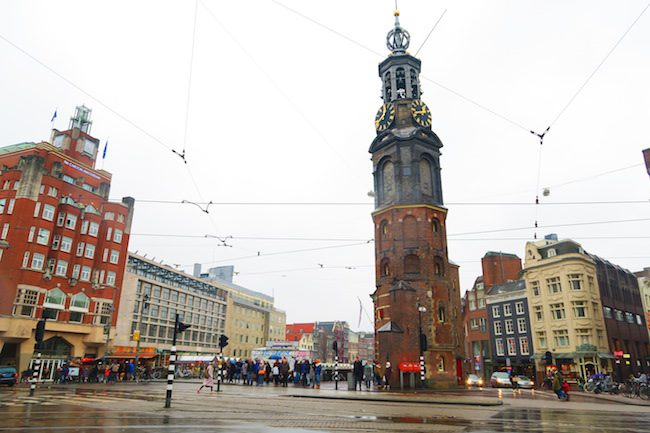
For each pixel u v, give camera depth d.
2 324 43.69
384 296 41.56
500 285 66.06
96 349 52.66
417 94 46.84
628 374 56.19
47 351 47.69
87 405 16.97
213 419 13.06
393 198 43.28
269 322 112.75
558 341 55.12
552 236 65.94
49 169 50.56
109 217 56.75
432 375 37.84
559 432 11.43
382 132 45.75
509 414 16.38
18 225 46.50
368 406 18.86
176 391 26.67
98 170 57.72
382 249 43.34
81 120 61.88
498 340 63.38
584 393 35.84
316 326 138.25
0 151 53.06
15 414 13.84
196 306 87.19
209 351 89.25
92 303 52.69
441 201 44.12
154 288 75.75
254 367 35.53
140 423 11.81
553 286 56.62
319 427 11.72
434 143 45.28
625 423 13.70
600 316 54.53
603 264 59.44
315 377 32.53
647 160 23.84
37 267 47.22
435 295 40.41
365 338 164.00
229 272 113.44
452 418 14.70
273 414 14.78
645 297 68.62
